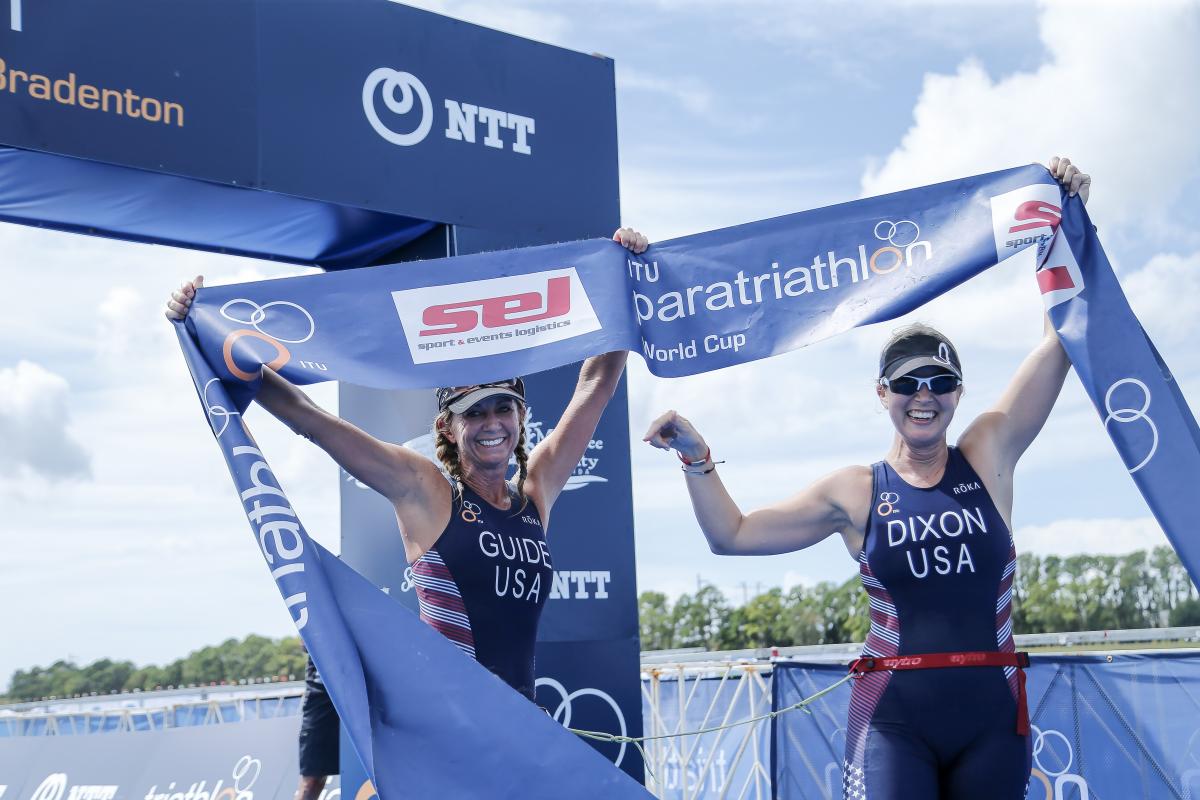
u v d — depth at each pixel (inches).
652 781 279.7
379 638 114.3
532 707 114.3
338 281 134.0
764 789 248.5
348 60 187.3
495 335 136.3
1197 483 126.1
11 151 156.3
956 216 139.7
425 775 109.7
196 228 194.2
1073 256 136.5
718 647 2571.4
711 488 139.1
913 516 131.4
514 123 206.8
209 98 171.8
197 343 126.7
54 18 159.3
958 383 132.5
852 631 2445.9
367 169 187.2
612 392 148.8
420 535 128.3
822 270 141.8
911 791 124.9
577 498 201.0
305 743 227.9
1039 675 188.9
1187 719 171.8
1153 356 130.9
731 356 141.0
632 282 144.7
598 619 199.3
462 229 197.3
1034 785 187.6
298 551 114.7
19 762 323.6
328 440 126.6
